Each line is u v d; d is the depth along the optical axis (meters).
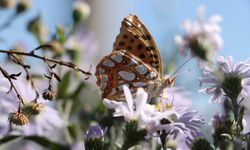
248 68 0.24
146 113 0.21
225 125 0.23
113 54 0.25
